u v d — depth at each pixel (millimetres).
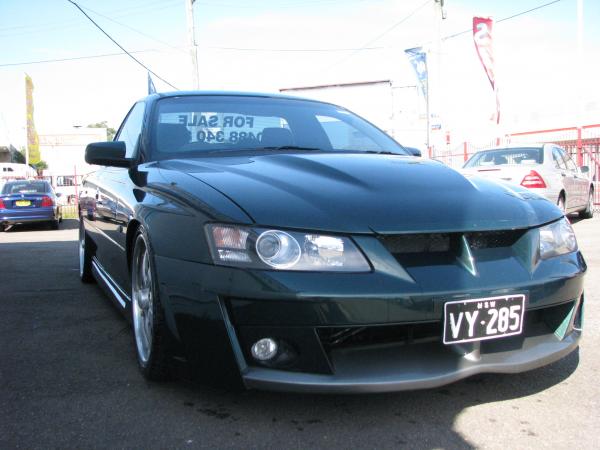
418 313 2014
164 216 2393
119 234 3133
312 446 2004
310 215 2117
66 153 37250
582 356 2922
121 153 3139
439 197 2352
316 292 1967
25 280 5168
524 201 2539
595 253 6434
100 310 3975
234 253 2062
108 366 2812
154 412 2275
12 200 11844
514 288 2154
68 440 2059
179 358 2225
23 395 2459
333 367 2033
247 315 2018
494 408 2311
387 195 2311
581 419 2217
